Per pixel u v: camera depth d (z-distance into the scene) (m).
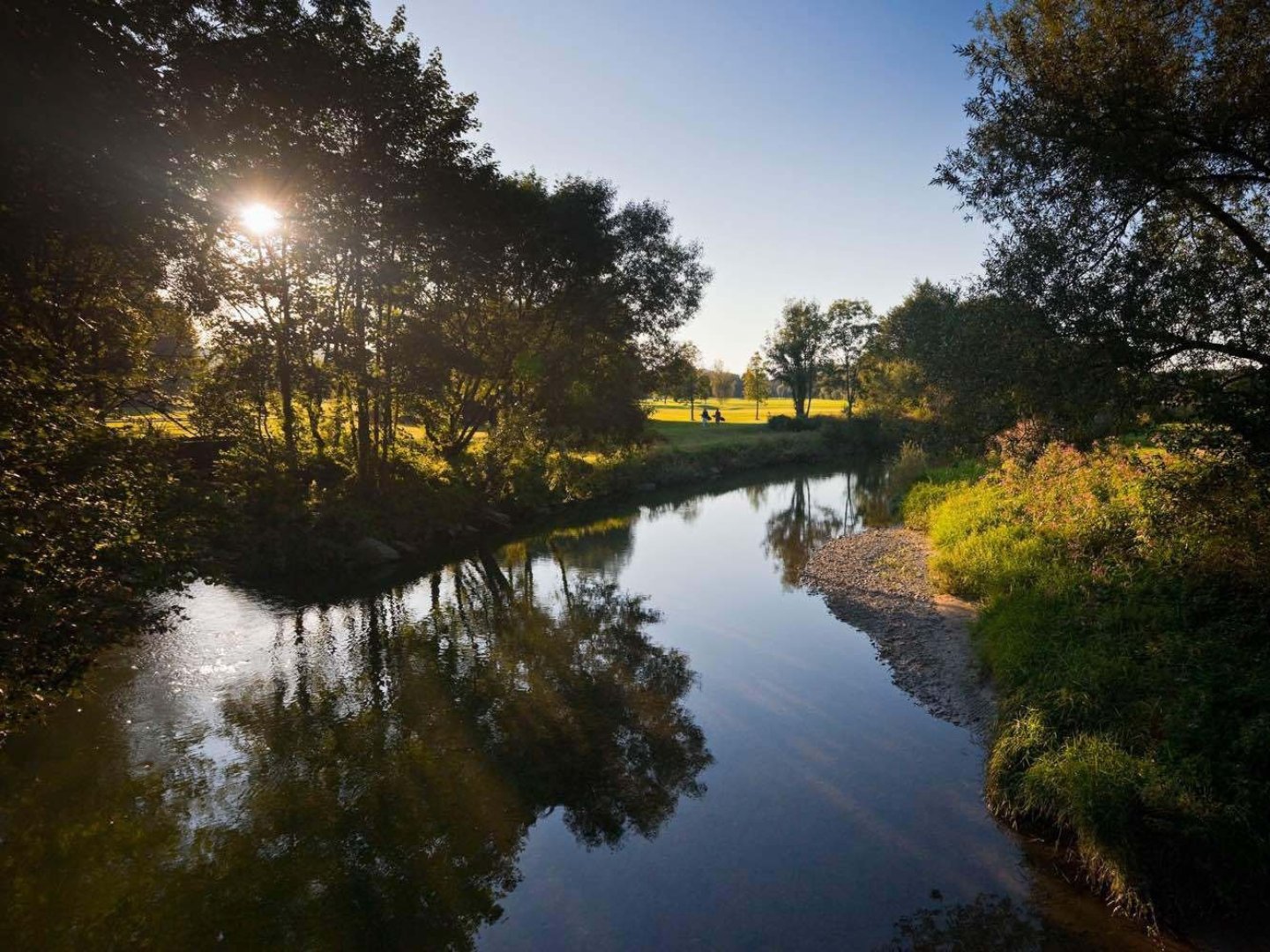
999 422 11.84
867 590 18.61
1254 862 6.31
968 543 18.86
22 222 8.10
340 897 7.25
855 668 13.35
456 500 27.97
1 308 8.45
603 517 32.78
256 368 19.36
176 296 11.92
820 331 74.81
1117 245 10.03
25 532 7.29
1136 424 10.34
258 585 18.70
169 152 10.08
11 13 7.98
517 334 31.19
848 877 7.33
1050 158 9.86
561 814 8.74
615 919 6.88
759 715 11.42
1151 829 6.68
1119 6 9.62
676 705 11.89
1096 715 8.62
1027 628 11.73
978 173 10.82
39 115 8.15
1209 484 10.04
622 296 35.16
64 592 7.93
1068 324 9.71
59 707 11.35
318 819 8.64
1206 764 7.12
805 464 56.09
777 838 8.09
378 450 26.69
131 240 9.55
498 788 9.37
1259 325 9.30
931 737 10.42
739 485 44.12
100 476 8.37
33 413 7.78
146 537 8.92
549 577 21.34
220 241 12.09
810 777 9.40
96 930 6.75
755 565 22.72
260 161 15.31
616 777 9.62
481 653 14.55
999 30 10.52
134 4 10.22
